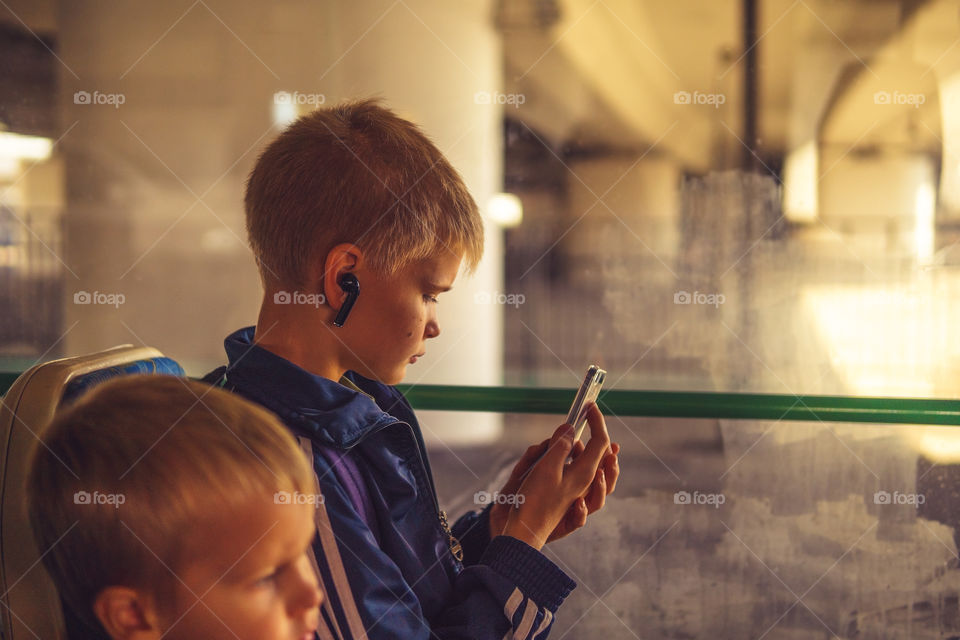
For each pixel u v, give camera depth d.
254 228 0.53
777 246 0.86
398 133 0.53
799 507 0.87
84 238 0.91
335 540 0.46
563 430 0.60
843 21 0.82
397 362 0.53
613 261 0.88
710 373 0.87
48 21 0.88
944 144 0.82
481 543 0.63
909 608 0.87
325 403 0.49
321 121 0.53
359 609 0.45
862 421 0.85
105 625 0.40
